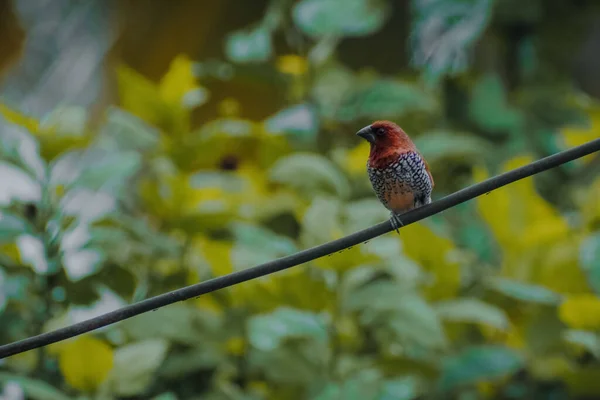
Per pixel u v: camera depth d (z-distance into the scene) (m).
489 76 14.31
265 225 11.23
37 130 9.67
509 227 10.81
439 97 14.45
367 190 11.66
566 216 12.68
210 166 11.65
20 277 9.19
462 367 9.40
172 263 10.25
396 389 8.78
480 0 14.55
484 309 9.59
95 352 8.65
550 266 10.58
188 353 9.47
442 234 10.35
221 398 9.16
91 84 19.17
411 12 15.51
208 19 17.91
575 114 14.37
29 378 9.01
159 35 18.25
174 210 10.28
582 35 15.88
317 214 9.85
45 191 9.34
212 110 15.74
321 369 9.26
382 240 10.17
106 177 9.37
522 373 10.51
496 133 13.84
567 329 9.94
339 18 12.81
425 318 9.08
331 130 12.93
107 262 9.34
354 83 13.12
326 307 9.49
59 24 19.92
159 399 8.42
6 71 20.17
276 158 12.09
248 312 9.65
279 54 14.76
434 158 12.18
